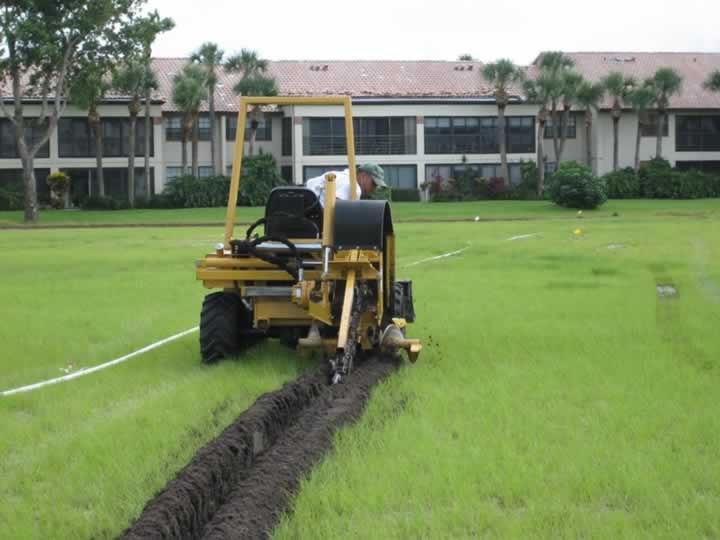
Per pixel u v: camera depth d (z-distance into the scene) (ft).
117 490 19.19
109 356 36.04
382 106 206.39
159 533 16.90
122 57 163.84
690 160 219.20
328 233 31.78
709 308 47.57
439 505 18.62
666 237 102.06
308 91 207.21
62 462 21.38
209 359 33.99
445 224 137.18
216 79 196.85
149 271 70.44
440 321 43.47
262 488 19.30
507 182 209.36
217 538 17.21
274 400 25.86
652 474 20.08
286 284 33.50
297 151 203.21
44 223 151.33
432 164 209.87
